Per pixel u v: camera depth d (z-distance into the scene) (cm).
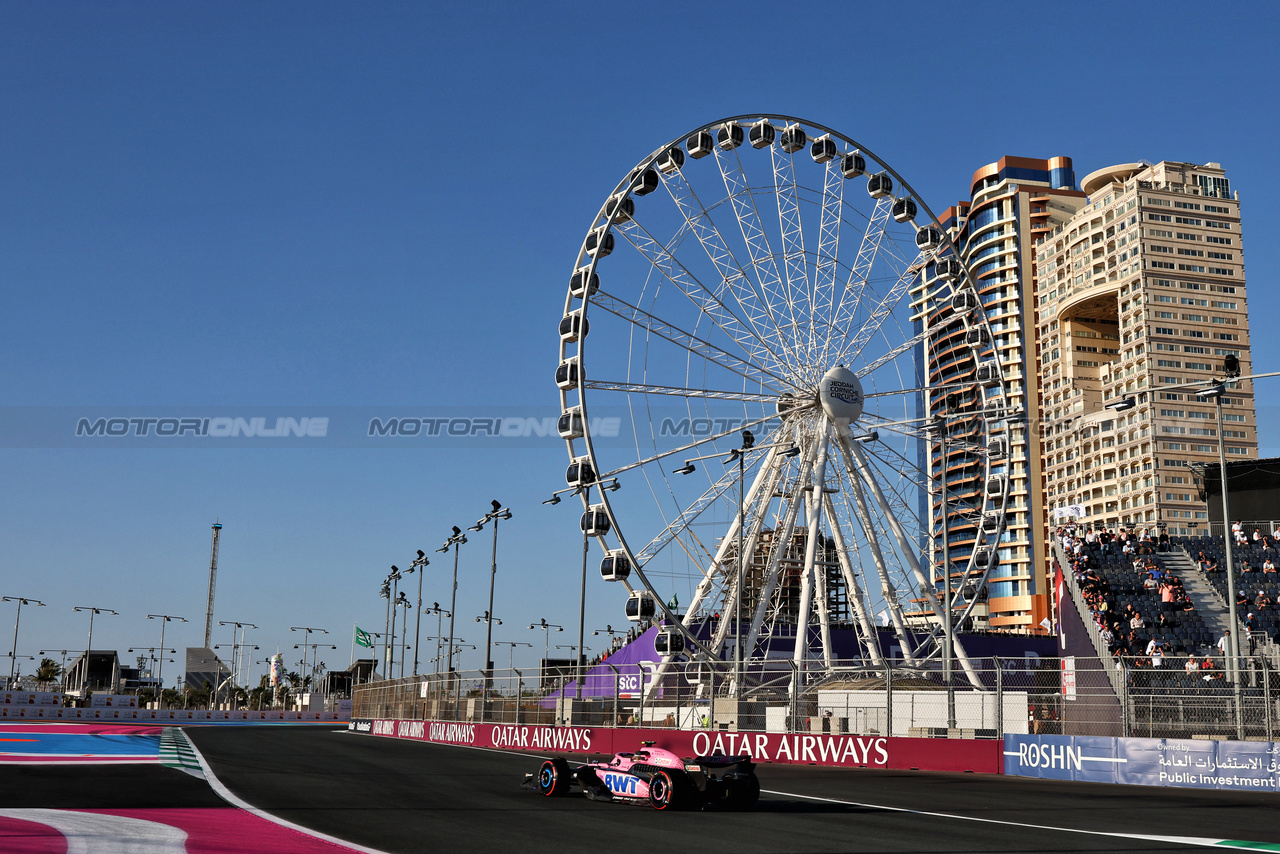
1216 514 6981
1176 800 2402
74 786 2192
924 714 3762
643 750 2233
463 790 2452
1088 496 16638
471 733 4953
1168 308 16238
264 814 1806
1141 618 5281
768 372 5203
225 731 6019
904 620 5191
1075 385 17450
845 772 3250
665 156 5225
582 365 4934
